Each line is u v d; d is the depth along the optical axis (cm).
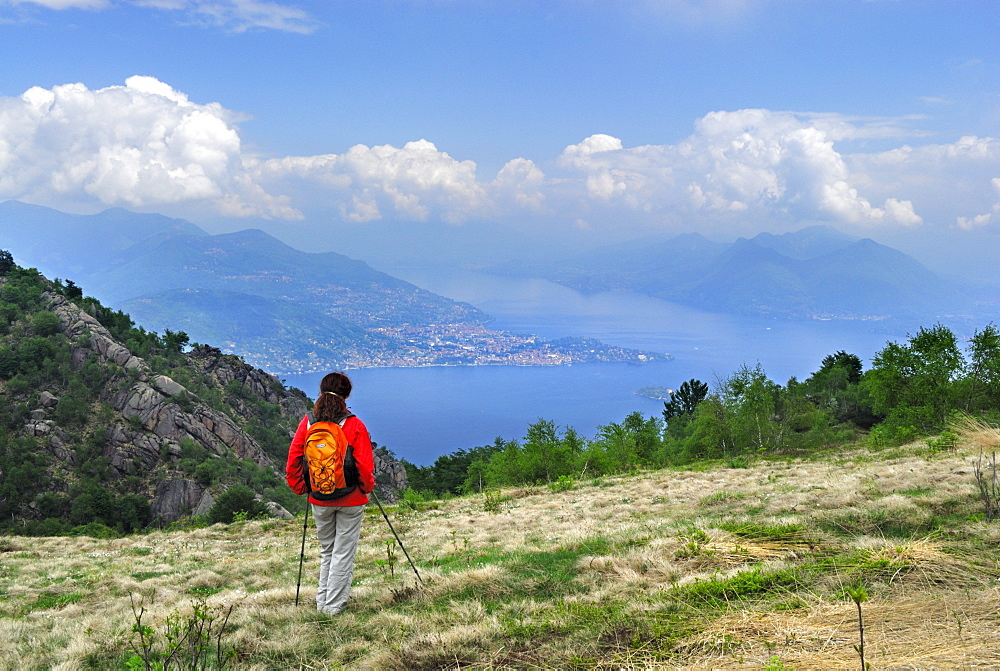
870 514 748
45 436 9806
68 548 1673
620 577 637
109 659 558
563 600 573
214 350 14300
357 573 888
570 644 457
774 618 437
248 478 10156
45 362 10994
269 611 642
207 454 10219
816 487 1177
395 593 662
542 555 812
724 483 1617
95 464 9606
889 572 507
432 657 466
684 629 446
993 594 421
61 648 600
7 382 10719
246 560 1164
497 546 988
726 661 386
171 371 12062
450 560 904
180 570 1131
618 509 1359
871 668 339
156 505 9300
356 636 548
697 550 681
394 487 10819
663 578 617
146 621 670
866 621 407
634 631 462
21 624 721
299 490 639
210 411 11012
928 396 3338
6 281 13062
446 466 8712
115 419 10369
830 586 501
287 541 1470
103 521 8762
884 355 3569
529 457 3953
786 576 533
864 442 3216
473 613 568
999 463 968
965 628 374
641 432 4872
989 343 3259
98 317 13425
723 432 4675
